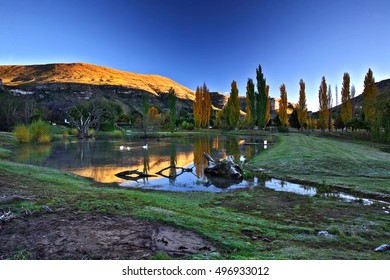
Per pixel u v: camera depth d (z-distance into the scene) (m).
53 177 14.94
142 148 38.38
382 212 10.01
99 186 14.73
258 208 10.66
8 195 9.08
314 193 13.38
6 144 37.16
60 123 84.12
